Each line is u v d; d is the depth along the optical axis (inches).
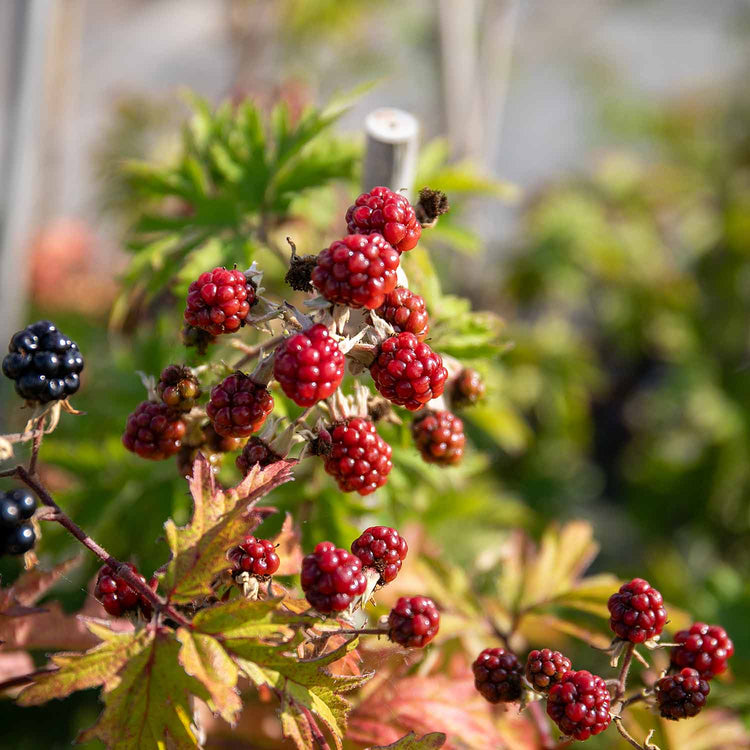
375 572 17.7
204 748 20.6
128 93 50.1
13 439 17.5
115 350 26.0
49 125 40.2
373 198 17.6
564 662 17.9
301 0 50.1
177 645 17.3
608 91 67.0
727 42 80.2
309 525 22.1
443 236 24.1
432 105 56.0
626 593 18.3
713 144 54.2
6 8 59.7
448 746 19.9
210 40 76.5
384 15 54.1
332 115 23.1
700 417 42.6
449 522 29.5
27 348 17.7
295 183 23.4
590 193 48.8
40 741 27.3
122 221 41.8
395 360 17.6
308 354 16.9
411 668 20.7
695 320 45.3
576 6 75.7
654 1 86.1
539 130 76.2
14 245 29.4
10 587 18.6
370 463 18.1
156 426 18.6
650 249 46.8
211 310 17.6
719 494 42.5
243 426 17.6
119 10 80.4
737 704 23.4
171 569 17.4
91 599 20.2
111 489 23.7
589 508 47.4
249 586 17.8
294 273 18.1
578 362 40.2
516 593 22.2
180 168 24.2
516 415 35.8
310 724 17.5
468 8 36.2
